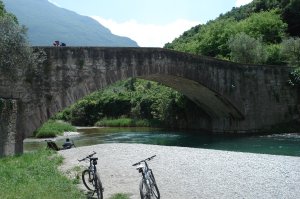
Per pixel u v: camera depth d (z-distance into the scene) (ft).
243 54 188.96
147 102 254.27
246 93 162.09
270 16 248.93
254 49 189.16
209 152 89.56
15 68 96.73
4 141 95.71
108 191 55.11
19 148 101.55
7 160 79.25
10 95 100.73
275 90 167.84
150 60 131.23
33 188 51.13
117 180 62.59
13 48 94.73
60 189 52.03
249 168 69.72
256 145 129.49
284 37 232.73
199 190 54.54
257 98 164.55
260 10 291.38
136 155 86.69
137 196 51.49
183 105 200.34
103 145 105.81
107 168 73.20
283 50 186.80
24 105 103.19
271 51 197.98
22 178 58.23
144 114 257.34
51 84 108.68
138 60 128.06
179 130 206.59
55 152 97.45
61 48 111.14
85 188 56.29
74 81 112.88
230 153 87.97
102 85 118.83
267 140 141.90
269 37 234.79
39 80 106.52
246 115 163.22
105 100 295.28
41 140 173.17
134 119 259.39
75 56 113.60
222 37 243.40
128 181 61.57
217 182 59.31
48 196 47.09
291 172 65.87
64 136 191.01
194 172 67.15
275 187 55.77
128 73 125.18
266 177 62.28
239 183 58.44
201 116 196.65
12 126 98.89
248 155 84.89
